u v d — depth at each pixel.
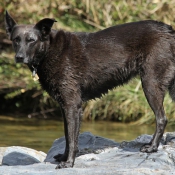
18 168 10.91
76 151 11.20
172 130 20.70
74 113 11.35
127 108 22.80
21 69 25.00
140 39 11.66
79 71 11.54
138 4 26.09
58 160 11.66
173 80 11.77
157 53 11.54
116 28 11.94
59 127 21.08
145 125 22.06
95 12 25.95
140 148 11.65
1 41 26.03
